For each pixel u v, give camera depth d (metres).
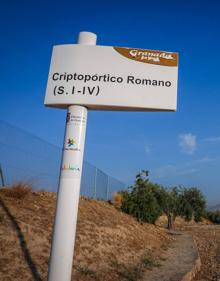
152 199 23.08
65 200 6.74
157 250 16.38
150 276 11.20
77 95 7.21
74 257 10.96
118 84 7.28
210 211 60.50
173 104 7.27
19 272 8.88
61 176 6.88
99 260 11.59
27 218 11.81
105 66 7.33
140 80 7.32
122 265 12.03
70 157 6.95
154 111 7.48
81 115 7.22
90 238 12.94
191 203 50.34
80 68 7.33
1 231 10.43
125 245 14.45
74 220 6.73
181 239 22.59
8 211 11.90
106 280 10.05
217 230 37.34
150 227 21.97
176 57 7.50
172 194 36.75
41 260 9.82
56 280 6.47
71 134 7.08
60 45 7.51
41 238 10.92
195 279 12.41
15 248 9.89
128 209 22.09
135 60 7.39
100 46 7.41
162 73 7.39
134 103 7.22
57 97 7.27
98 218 15.77
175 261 14.05
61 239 6.61
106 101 7.20
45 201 14.24
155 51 7.49
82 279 9.66
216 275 13.16
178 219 49.62
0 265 8.91
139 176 23.41
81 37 7.55
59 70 7.37
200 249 21.31
